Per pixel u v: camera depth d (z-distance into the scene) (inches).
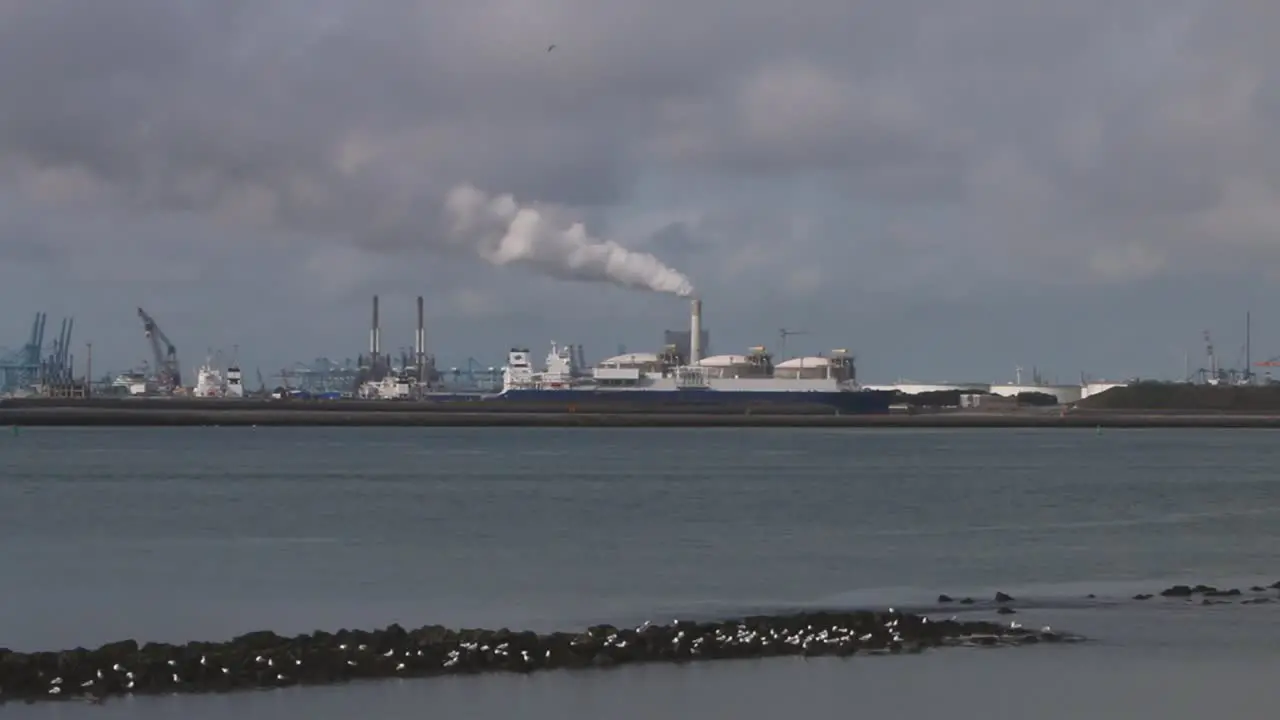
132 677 5329.7
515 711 5128.0
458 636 5999.0
